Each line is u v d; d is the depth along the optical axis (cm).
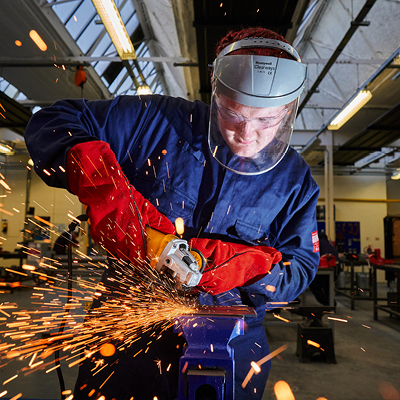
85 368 96
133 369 92
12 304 559
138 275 94
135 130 105
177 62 643
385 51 628
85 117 100
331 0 618
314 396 279
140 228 74
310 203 115
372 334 471
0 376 289
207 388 60
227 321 73
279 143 104
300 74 90
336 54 579
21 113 820
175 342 93
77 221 104
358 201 1357
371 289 740
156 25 680
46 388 271
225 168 104
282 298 104
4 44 619
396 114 789
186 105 112
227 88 87
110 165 78
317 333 362
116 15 423
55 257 485
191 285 72
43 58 645
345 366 349
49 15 560
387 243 1302
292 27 480
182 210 104
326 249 627
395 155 1304
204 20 455
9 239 1184
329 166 1061
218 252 82
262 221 109
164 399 91
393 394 285
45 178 89
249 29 100
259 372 101
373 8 568
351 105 676
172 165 105
